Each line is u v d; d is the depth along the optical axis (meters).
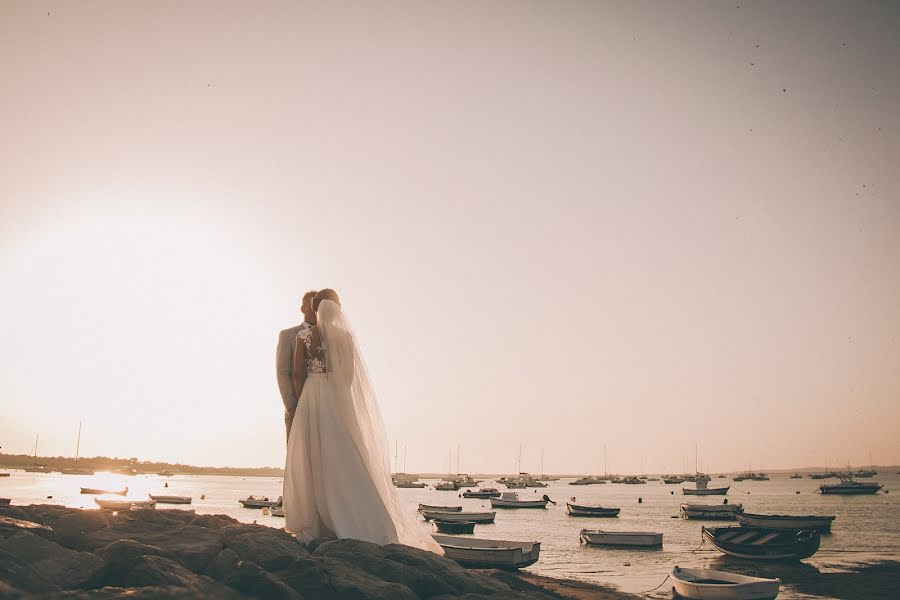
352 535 7.58
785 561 35.19
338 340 8.17
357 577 6.14
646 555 39.09
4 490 100.62
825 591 26.33
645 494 172.75
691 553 40.16
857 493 145.25
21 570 5.02
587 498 145.00
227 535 7.00
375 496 7.85
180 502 85.25
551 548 43.09
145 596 4.61
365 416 8.41
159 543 6.57
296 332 8.29
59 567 5.30
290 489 7.85
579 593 23.78
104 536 6.77
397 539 7.97
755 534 39.16
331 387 8.07
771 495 147.12
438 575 7.09
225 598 5.12
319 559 6.32
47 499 77.38
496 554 26.98
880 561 35.75
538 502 100.12
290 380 8.20
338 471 7.75
